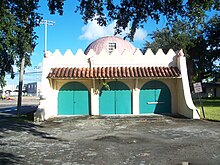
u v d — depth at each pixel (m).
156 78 20.30
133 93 21.12
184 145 10.06
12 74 19.70
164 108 21.27
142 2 7.47
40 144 10.48
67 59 21.27
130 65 21.38
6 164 7.66
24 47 16.94
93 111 20.81
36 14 7.83
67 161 7.97
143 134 12.58
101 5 7.73
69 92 21.06
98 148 9.71
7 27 9.89
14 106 37.31
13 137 12.05
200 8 7.26
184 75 20.06
